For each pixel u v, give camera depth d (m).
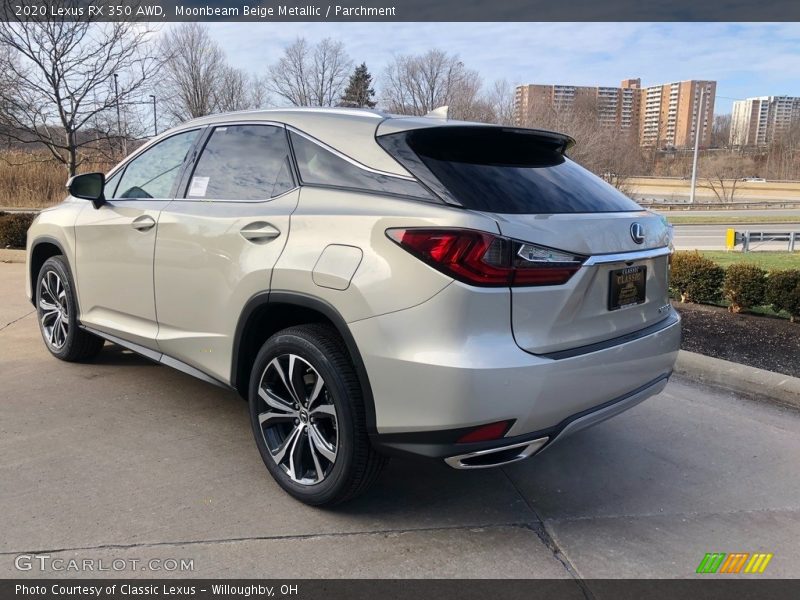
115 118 11.49
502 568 2.53
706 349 5.68
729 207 48.88
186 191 3.56
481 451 2.42
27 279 5.06
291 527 2.75
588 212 2.79
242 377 3.21
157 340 3.65
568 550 2.67
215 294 3.21
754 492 3.22
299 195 2.94
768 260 14.19
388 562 2.53
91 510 2.81
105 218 3.99
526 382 2.40
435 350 2.37
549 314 2.51
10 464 3.21
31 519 2.72
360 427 2.65
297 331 2.83
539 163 3.02
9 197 26.45
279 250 2.85
